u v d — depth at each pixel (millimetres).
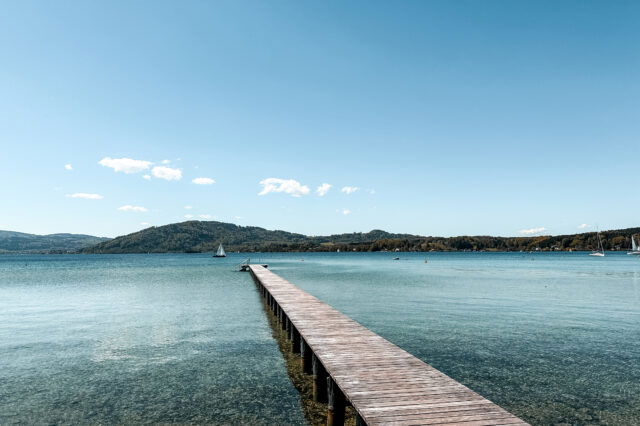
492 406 7598
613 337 19375
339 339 12930
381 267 89938
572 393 12430
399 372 9602
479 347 17594
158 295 38250
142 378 14164
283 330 21484
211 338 20016
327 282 49406
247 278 59312
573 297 34250
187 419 10891
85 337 20484
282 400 12156
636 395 12266
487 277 57781
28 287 48250
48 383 13766
